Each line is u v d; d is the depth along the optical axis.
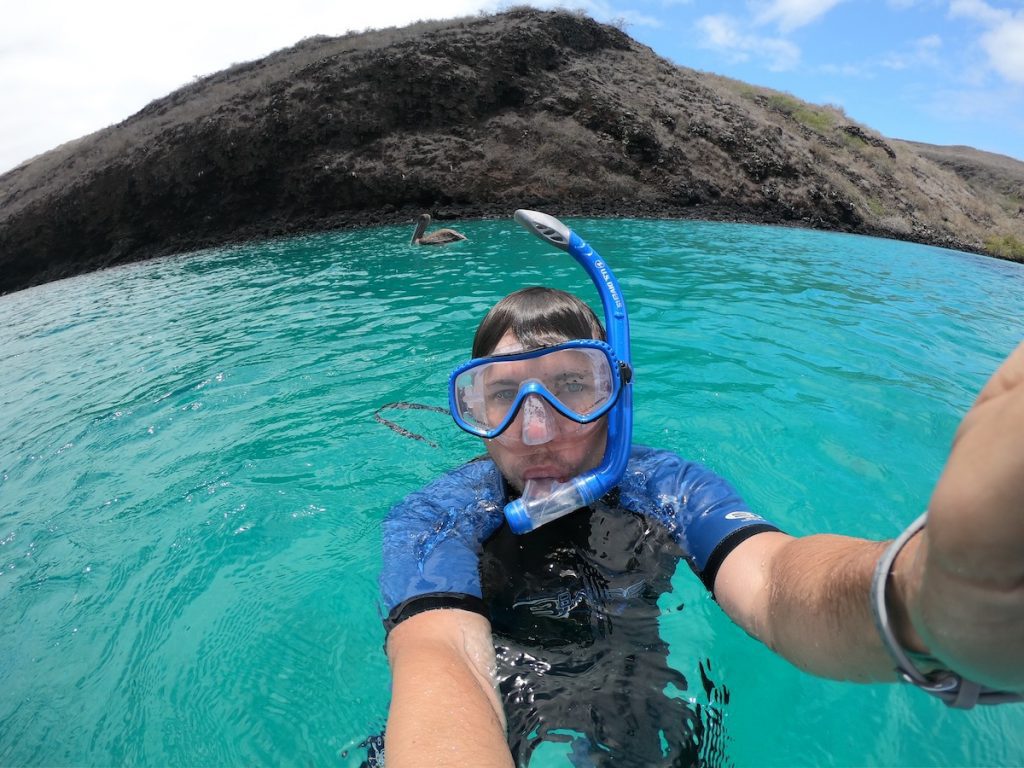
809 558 0.37
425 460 1.18
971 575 0.20
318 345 2.05
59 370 2.22
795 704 0.59
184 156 6.55
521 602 0.58
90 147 7.82
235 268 4.37
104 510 1.15
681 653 0.57
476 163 6.24
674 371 1.54
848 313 2.23
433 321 2.22
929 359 1.72
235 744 0.62
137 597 0.89
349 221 5.97
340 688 0.66
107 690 0.73
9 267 6.75
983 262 4.75
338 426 1.37
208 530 1.01
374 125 6.45
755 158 6.62
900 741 0.58
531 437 0.56
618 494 0.65
